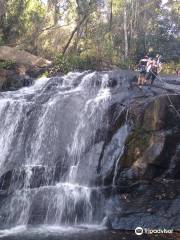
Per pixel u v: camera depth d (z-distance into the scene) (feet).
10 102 44.70
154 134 36.09
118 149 36.32
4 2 73.67
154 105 37.01
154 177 35.40
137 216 31.65
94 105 40.78
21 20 78.13
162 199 33.06
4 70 56.95
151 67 48.85
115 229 31.17
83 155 37.96
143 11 102.89
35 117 42.65
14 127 43.06
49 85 52.49
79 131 39.78
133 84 48.52
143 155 35.47
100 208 33.53
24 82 56.03
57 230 31.32
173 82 57.93
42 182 36.63
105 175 35.22
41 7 85.97
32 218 33.50
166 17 105.29
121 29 95.55
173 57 100.07
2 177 36.94
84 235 29.78
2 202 34.78
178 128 36.65
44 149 39.93
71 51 82.43
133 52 95.30
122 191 34.47
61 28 85.76
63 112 41.81
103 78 50.42
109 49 81.41
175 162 35.63
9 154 40.52
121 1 96.73
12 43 76.64
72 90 49.62
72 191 35.09
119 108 39.19
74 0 86.74
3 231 31.14
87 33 86.07
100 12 88.79
